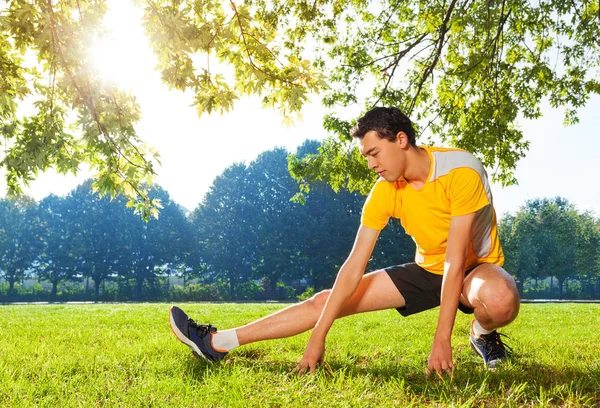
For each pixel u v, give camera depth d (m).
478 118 9.64
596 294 59.03
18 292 49.31
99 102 5.20
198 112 4.89
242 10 4.72
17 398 2.43
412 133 2.61
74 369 3.14
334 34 10.13
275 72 4.84
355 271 2.91
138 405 2.34
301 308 3.19
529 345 4.20
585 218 58.47
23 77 5.53
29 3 4.33
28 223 49.47
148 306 14.31
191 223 50.00
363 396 2.41
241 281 47.69
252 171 46.72
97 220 48.91
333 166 10.88
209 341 3.20
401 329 5.71
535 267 53.66
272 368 3.11
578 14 9.40
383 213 2.90
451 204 2.67
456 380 2.59
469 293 2.84
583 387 2.45
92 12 4.76
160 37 4.44
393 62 8.35
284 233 44.28
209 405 2.33
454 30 7.25
